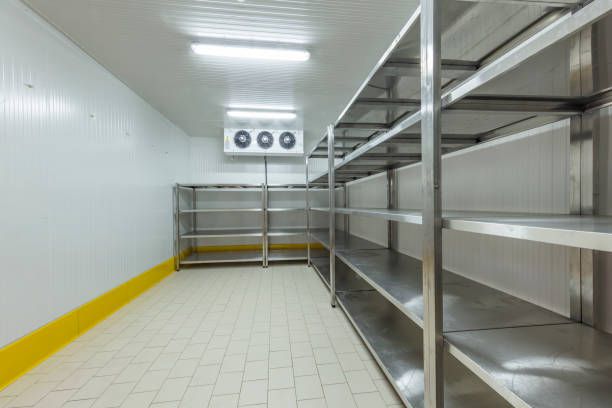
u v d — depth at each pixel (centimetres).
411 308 141
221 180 555
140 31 217
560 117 130
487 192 180
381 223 359
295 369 179
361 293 309
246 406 148
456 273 212
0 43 170
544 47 66
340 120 259
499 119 137
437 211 107
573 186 127
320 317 259
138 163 335
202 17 203
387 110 230
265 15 202
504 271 168
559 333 113
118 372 178
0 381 165
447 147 200
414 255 284
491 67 81
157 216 385
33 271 189
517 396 76
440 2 104
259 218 571
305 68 279
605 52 98
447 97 103
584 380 83
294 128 489
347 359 189
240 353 198
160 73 285
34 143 192
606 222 82
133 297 313
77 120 233
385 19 207
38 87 196
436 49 104
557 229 64
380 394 155
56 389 163
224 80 303
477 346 103
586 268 121
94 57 252
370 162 281
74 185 228
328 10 197
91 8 191
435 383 109
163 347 208
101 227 261
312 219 592
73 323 221
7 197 173
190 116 420
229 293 330
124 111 306
